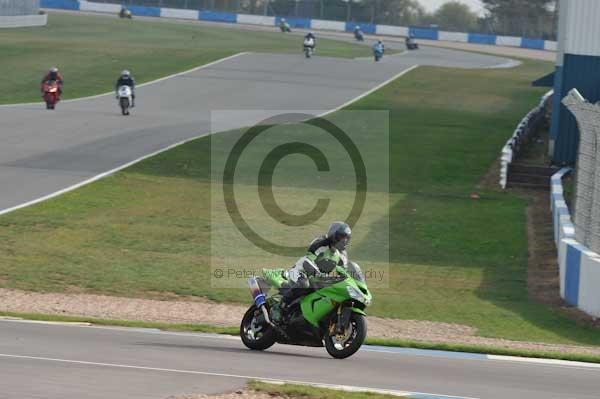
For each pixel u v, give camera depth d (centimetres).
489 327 5422
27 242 7212
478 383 3472
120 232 7706
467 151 12362
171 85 17988
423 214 8931
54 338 4131
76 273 6444
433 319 5603
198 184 9825
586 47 10881
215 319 5394
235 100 16175
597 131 6006
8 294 5838
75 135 12262
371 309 5800
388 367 3769
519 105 17050
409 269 7031
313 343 3978
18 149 11125
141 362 3512
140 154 11125
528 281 6825
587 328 5484
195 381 3116
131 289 6116
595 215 5991
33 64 19962
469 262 7369
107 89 17438
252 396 2869
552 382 3594
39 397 2769
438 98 17375
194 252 7194
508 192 10288
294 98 16488
